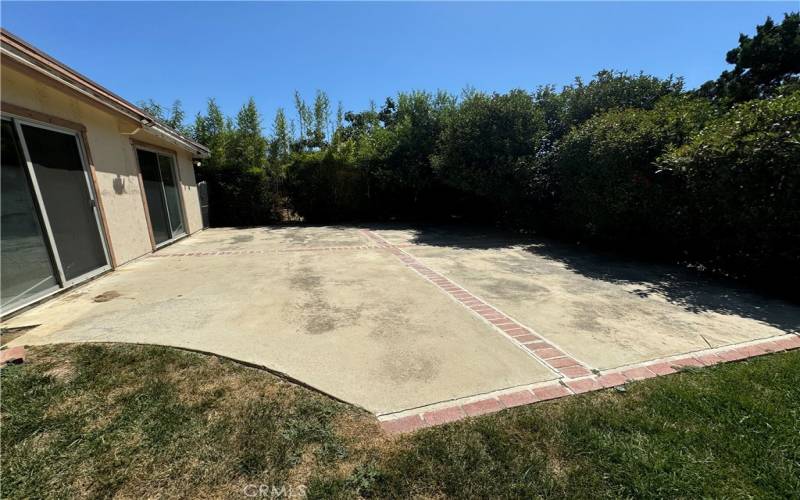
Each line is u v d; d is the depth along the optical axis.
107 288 5.14
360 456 2.04
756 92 17.41
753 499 1.75
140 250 7.29
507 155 10.12
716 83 19.30
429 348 3.35
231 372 2.87
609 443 2.12
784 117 4.62
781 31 17.06
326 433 2.21
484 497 1.78
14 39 4.33
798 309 4.40
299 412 2.40
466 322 3.98
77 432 2.17
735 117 5.27
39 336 3.52
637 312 4.32
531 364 3.08
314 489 1.81
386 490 1.82
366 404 2.50
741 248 5.52
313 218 14.22
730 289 5.20
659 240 7.10
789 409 2.40
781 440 2.12
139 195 7.38
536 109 10.45
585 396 2.62
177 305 4.43
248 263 6.74
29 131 4.59
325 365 3.01
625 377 2.88
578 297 4.86
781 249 4.94
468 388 2.71
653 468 1.93
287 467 1.95
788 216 4.68
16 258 4.27
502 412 2.43
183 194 9.98
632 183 6.80
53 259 4.84
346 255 7.54
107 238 6.12
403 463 1.98
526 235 10.46
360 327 3.80
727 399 2.51
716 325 3.93
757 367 2.96
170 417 2.31
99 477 1.86
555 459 2.02
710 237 5.97
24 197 4.46
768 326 3.90
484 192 10.66
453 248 8.40
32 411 2.34
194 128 12.70
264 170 13.33
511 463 1.98
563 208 9.05
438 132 13.15
